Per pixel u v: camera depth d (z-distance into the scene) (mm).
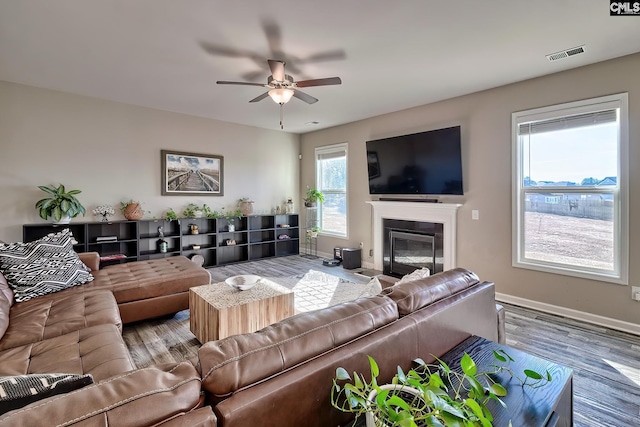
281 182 6633
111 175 4633
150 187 4996
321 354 1048
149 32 2639
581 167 3301
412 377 926
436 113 4457
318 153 6453
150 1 2219
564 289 3395
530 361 1395
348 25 2521
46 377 868
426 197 4621
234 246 5953
